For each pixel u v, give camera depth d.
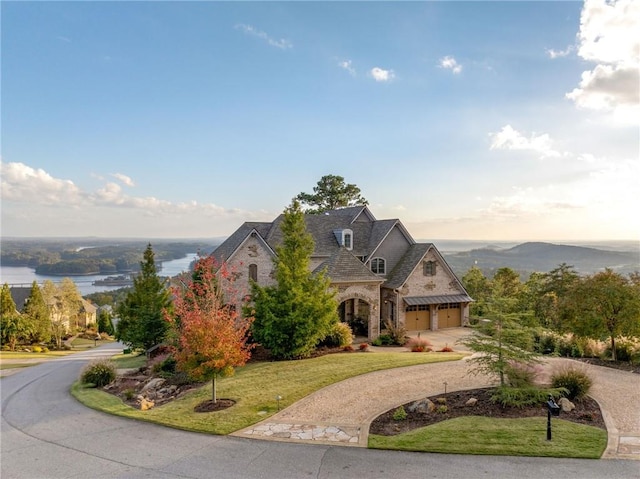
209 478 9.52
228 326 15.62
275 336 21.72
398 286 32.38
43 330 54.88
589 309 19.44
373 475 9.37
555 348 21.81
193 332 15.05
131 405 16.34
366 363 19.78
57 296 60.44
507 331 13.52
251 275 31.81
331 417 13.16
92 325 76.00
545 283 38.78
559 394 13.13
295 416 13.34
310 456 10.48
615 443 10.52
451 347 26.75
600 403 13.48
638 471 9.18
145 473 9.92
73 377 26.09
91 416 14.99
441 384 16.16
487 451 10.23
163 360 23.72
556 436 10.88
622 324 18.70
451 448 10.47
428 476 9.20
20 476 10.01
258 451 10.90
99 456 11.05
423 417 12.81
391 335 28.06
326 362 20.33
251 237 32.00
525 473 9.16
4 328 50.47
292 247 23.45
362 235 36.50
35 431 13.51
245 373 19.02
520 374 13.68
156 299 31.91
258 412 13.85
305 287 22.86
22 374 29.50
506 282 46.62
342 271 28.45
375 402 14.36
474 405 13.45
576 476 8.98
